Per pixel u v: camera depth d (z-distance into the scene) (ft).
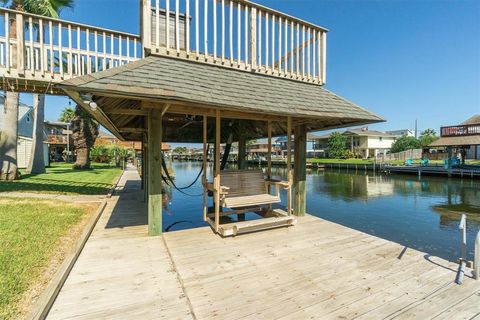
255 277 8.59
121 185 32.32
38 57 17.12
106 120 14.44
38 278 7.93
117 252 10.49
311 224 14.85
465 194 42.55
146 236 12.49
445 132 63.05
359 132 130.62
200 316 6.52
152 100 9.46
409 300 7.32
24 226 12.89
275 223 14.07
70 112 93.45
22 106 63.00
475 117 91.81
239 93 12.11
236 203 13.26
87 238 12.02
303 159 16.76
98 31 17.37
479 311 6.82
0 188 25.36
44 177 36.47
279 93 13.94
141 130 19.97
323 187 51.65
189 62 13.57
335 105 15.08
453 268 9.30
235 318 6.47
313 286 8.04
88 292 7.50
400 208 32.35
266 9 15.71
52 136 86.53
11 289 7.15
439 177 64.49
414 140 119.03
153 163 12.38
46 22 16.47
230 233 12.54
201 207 25.16
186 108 12.75
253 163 130.31
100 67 18.38
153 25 14.46
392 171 75.77
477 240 8.46
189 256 10.22
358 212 30.25
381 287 8.00
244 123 22.02
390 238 21.24
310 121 15.58
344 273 8.91
